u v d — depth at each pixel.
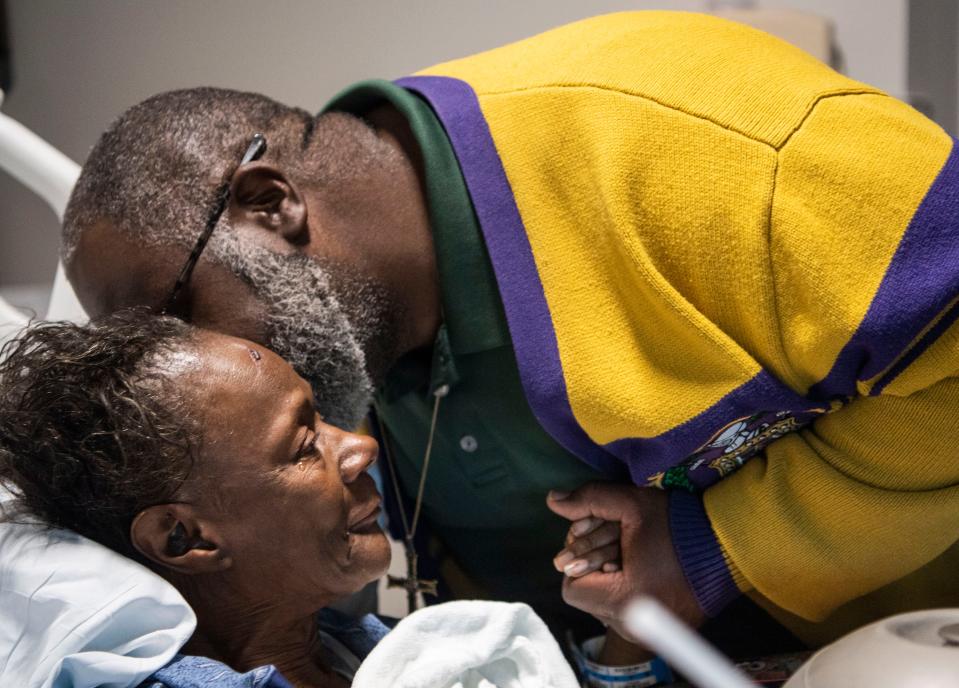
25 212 2.76
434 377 1.24
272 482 1.03
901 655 0.90
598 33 1.22
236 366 1.04
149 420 1.00
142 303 1.17
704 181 1.08
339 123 1.25
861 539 1.14
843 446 1.13
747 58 1.14
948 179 1.03
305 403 1.08
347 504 1.08
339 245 1.19
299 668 1.10
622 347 1.13
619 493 1.21
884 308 1.01
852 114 1.07
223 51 2.54
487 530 1.38
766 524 1.16
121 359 1.03
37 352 1.08
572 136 1.15
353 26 2.49
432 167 1.19
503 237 1.17
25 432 1.03
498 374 1.22
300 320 1.16
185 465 1.01
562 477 1.26
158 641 0.97
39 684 0.93
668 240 1.10
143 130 1.18
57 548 1.02
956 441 1.09
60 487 1.03
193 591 1.06
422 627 1.01
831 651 0.96
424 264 1.22
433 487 1.37
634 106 1.12
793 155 1.06
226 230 1.15
